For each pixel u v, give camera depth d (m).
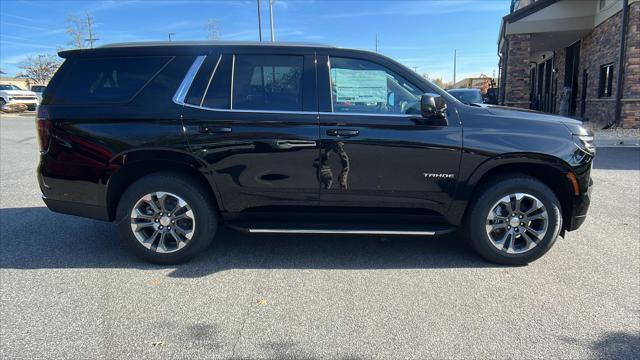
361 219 4.23
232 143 4.00
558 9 16.55
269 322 3.22
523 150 3.96
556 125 4.09
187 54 4.13
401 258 4.41
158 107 4.03
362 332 3.09
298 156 4.01
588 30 16.53
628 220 5.55
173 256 4.19
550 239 4.12
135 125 4.02
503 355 2.83
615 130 13.47
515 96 17.69
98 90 4.12
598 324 3.17
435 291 3.69
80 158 4.09
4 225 5.50
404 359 2.79
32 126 20.91
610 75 14.90
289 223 4.24
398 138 3.96
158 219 4.16
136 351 2.88
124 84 4.11
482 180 4.16
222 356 2.83
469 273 4.04
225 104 4.04
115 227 5.41
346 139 3.97
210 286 3.80
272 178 4.05
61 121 4.09
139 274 4.05
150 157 4.04
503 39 18.59
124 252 4.59
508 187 4.04
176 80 4.08
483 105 4.49
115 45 4.20
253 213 4.21
